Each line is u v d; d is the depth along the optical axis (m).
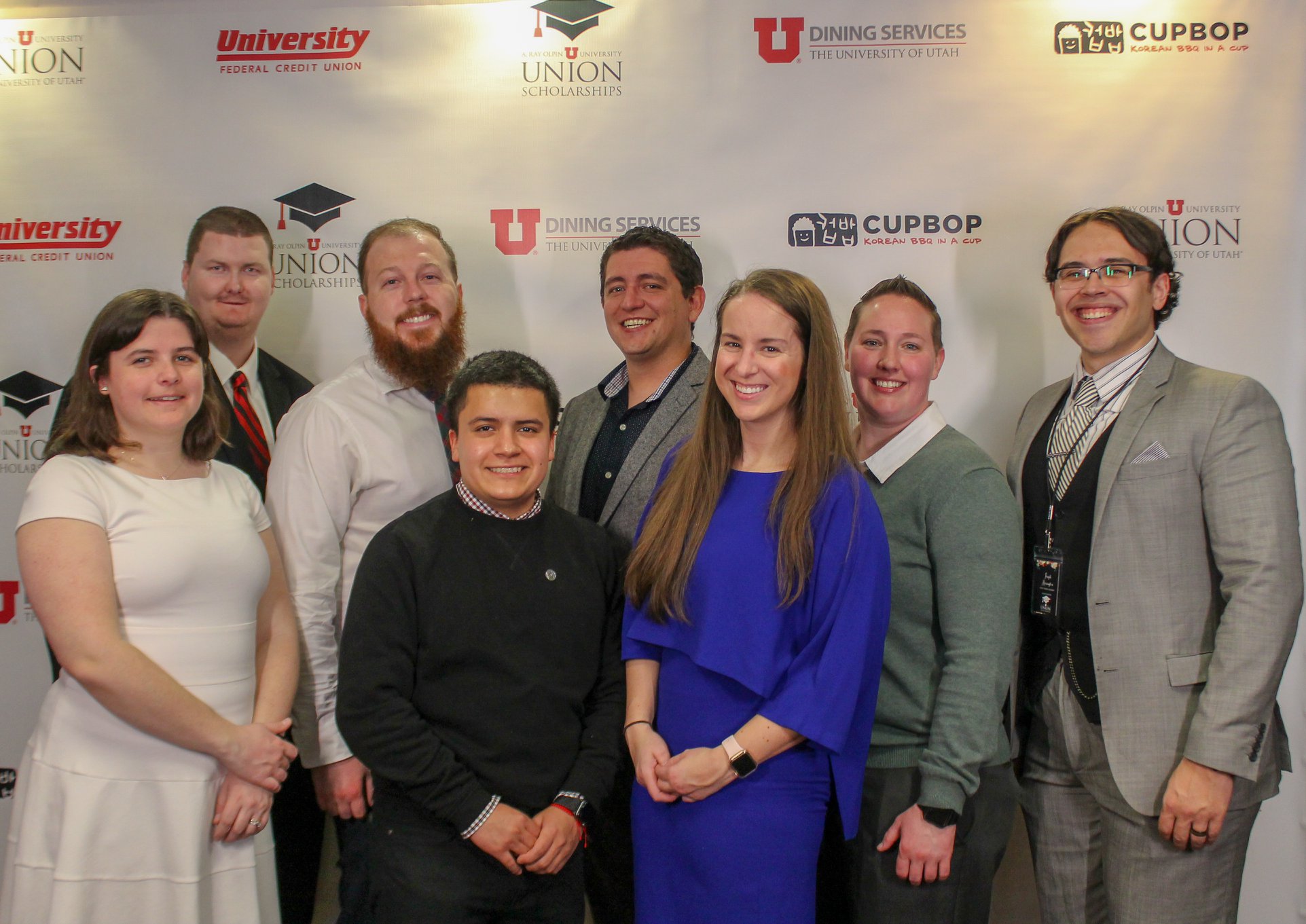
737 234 2.49
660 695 1.69
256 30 2.49
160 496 1.74
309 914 2.32
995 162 2.47
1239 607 1.78
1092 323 1.99
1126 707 1.87
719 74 2.48
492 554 1.71
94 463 1.72
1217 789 1.75
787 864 1.57
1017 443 2.18
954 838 1.70
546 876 1.70
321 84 2.49
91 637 1.60
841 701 1.54
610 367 2.51
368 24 2.49
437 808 1.60
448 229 2.50
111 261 2.50
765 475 1.68
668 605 1.66
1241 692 1.75
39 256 2.51
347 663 1.65
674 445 2.07
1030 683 2.06
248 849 1.79
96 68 2.50
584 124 2.49
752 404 1.63
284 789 2.26
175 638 1.71
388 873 1.66
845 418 1.67
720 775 1.56
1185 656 1.86
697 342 2.51
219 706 1.75
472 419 1.72
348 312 2.50
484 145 2.49
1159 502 1.88
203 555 1.73
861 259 2.48
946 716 1.68
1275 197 2.44
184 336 1.77
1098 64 2.46
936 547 1.76
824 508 1.61
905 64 2.46
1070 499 1.98
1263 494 1.80
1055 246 2.10
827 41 2.47
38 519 1.64
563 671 1.71
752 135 2.48
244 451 2.46
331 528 2.07
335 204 2.50
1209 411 1.87
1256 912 2.42
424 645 1.67
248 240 2.48
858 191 2.47
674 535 1.69
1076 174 2.46
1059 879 2.05
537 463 1.74
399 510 2.12
